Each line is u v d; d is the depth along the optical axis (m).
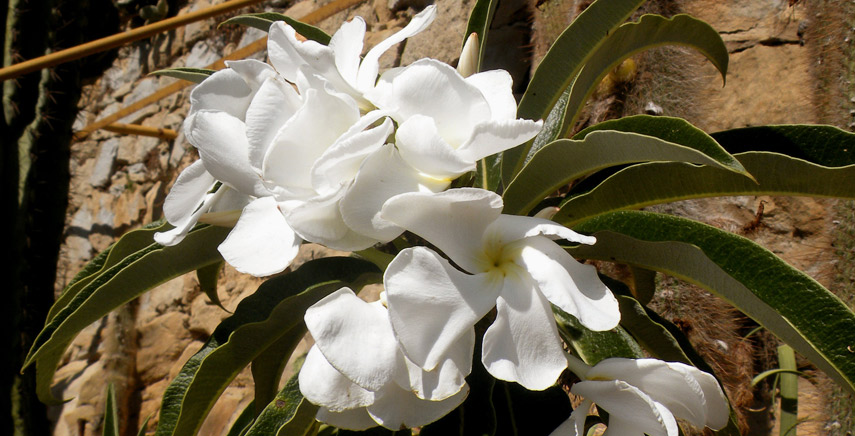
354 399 0.41
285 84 0.42
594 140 0.44
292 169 0.40
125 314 1.27
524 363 0.38
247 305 0.54
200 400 0.53
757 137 0.49
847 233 0.63
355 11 1.10
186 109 1.43
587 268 0.40
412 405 0.41
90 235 1.51
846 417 0.62
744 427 0.64
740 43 0.74
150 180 1.44
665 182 0.48
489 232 0.40
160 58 1.58
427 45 0.95
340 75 0.42
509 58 0.89
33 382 1.34
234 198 0.48
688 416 0.40
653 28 0.53
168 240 0.46
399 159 0.40
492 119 0.41
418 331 0.38
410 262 0.39
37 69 1.18
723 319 0.66
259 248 0.43
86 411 1.26
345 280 0.52
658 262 0.48
